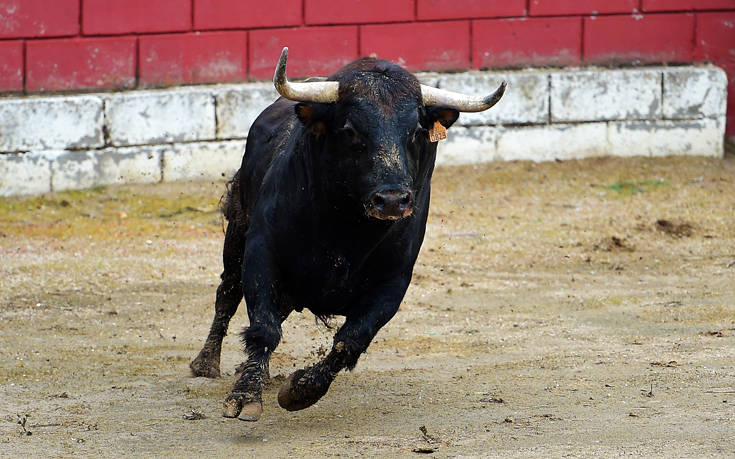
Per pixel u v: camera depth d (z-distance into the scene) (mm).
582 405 18578
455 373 21594
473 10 49438
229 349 24484
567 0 50219
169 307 28328
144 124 45312
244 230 21453
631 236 37812
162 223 40219
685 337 24484
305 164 17141
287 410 18094
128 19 46219
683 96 50000
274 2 47594
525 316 27406
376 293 18031
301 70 48156
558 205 42844
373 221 16938
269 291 17672
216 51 47250
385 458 15773
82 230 38844
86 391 20391
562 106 49031
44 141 44250
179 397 20000
